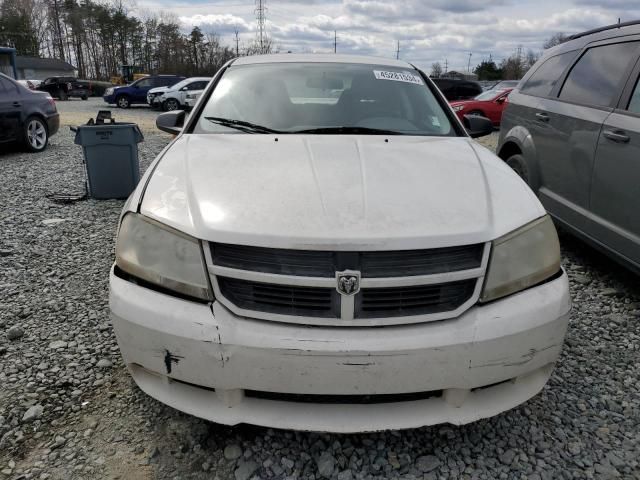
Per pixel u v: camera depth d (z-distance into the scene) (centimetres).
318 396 173
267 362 164
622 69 337
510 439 201
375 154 224
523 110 443
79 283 344
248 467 184
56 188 631
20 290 332
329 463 185
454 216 179
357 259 165
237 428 204
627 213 304
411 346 163
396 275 167
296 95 287
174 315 169
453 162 222
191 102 1648
